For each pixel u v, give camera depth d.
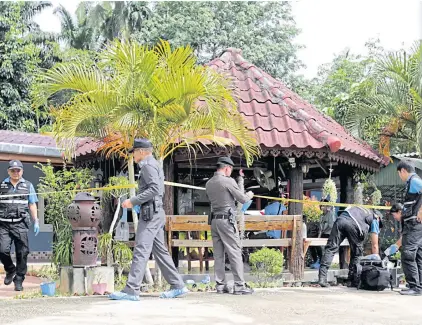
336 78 30.58
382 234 16.17
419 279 9.16
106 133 9.62
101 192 11.71
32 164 15.24
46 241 15.99
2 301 8.10
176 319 6.61
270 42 32.34
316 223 13.12
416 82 16.33
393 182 17.94
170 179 10.84
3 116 26.09
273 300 8.20
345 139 12.41
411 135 17.33
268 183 12.66
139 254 7.91
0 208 9.59
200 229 10.34
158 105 9.13
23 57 27.00
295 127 11.23
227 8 31.52
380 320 6.86
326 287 10.03
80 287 8.82
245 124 9.98
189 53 9.28
